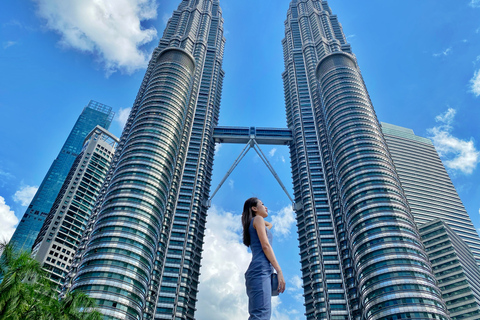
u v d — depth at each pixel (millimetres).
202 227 167375
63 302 34469
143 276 110312
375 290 104125
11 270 26656
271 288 7594
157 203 129125
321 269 144250
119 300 100312
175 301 133625
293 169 192875
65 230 186125
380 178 130375
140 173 133125
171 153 148750
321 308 134375
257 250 8156
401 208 121812
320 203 165250
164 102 163875
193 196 169625
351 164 139250
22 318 26719
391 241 111938
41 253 170625
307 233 157875
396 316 95688
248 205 9344
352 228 124500
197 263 154250
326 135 183625
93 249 111625
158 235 126000
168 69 182375
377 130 153000
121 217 118812
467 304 146875
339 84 173125
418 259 106938
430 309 94562
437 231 171375
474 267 175625
